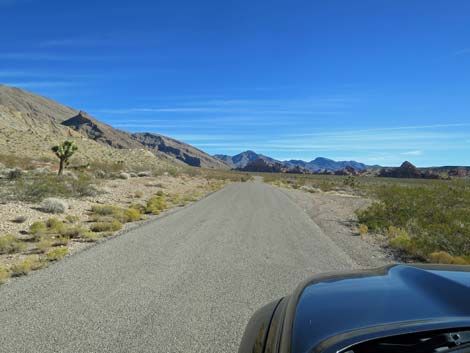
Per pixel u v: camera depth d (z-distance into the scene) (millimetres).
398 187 19391
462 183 17000
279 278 6668
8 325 4500
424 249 8969
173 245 9273
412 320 2059
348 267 7555
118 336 4254
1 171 25375
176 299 5500
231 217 14766
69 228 10555
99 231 11188
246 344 2734
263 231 11750
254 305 5305
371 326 2037
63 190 18562
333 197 29812
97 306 5156
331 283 2881
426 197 16125
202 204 19422
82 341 4121
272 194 29562
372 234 12094
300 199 26156
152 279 6461
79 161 48125
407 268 3080
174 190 27953
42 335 4250
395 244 9984
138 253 8359
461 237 9945
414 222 13023
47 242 8789
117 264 7406
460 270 2941
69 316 4797
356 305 2344
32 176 24031
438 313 2129
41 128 118875
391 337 1904
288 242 10078
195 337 4262
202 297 5605
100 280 6340
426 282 2639
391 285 2689
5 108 113750
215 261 7832
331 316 2232
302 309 2424
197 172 72375
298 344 2031
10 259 7785
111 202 18141
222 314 4949
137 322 4648
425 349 1856
